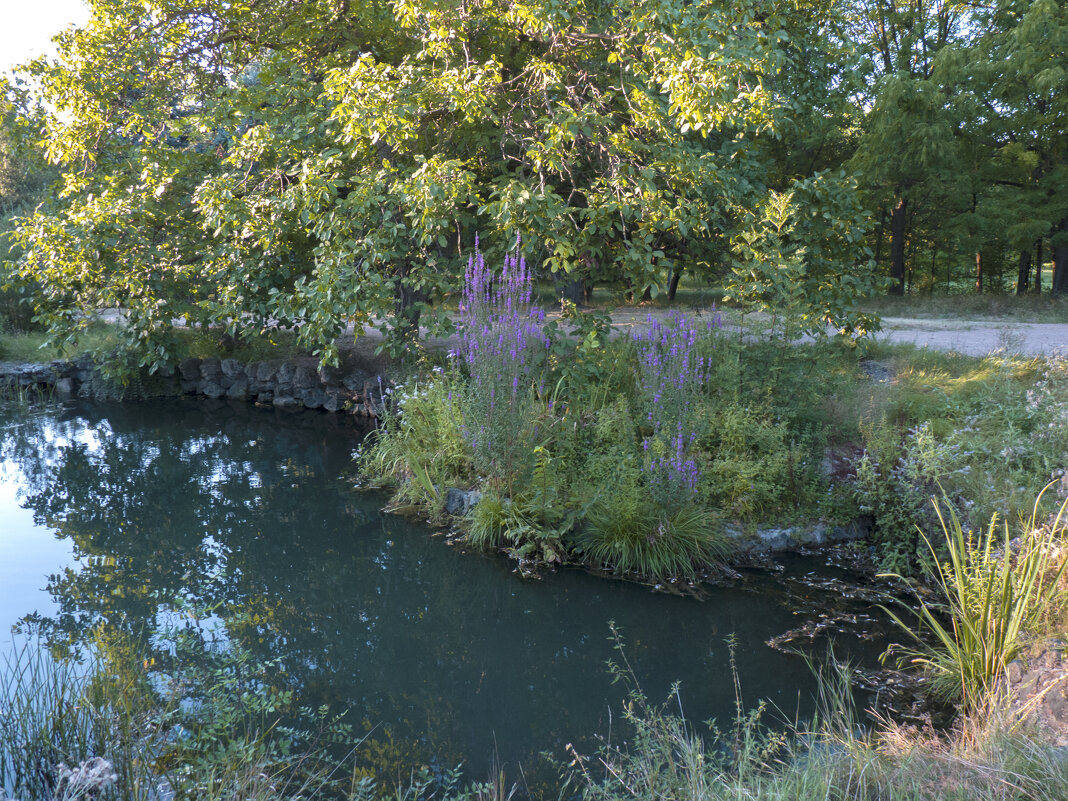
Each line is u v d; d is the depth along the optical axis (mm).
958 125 21719
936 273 33125
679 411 6711
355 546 7004
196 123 9812
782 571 6211
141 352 12617
